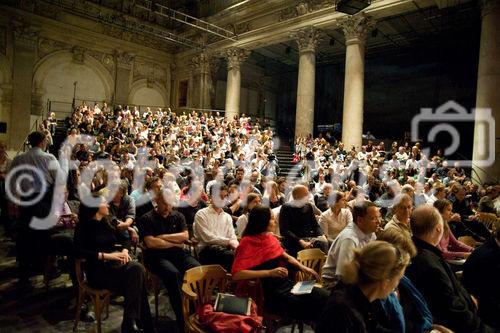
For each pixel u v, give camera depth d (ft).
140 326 11.37
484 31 37.52
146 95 76.07
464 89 58.34
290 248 14.82
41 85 61.82
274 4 58.75
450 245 14.35
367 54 70.33
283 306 9.80
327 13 51.47
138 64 74.54
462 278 9.43
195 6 74.23
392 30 59.06
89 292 10.82
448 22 54.49
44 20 61.11
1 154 20.16
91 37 67.21
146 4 72.69
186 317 8.75
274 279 10.07
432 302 7.66
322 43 67.77
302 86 54.54
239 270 9.91
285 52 73.10
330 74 78.13
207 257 14.03
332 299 5.56
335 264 10.13
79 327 11.45
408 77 65.51
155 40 76.13
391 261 5.29
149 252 12.60
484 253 8.92
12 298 13.37
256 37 61.98
